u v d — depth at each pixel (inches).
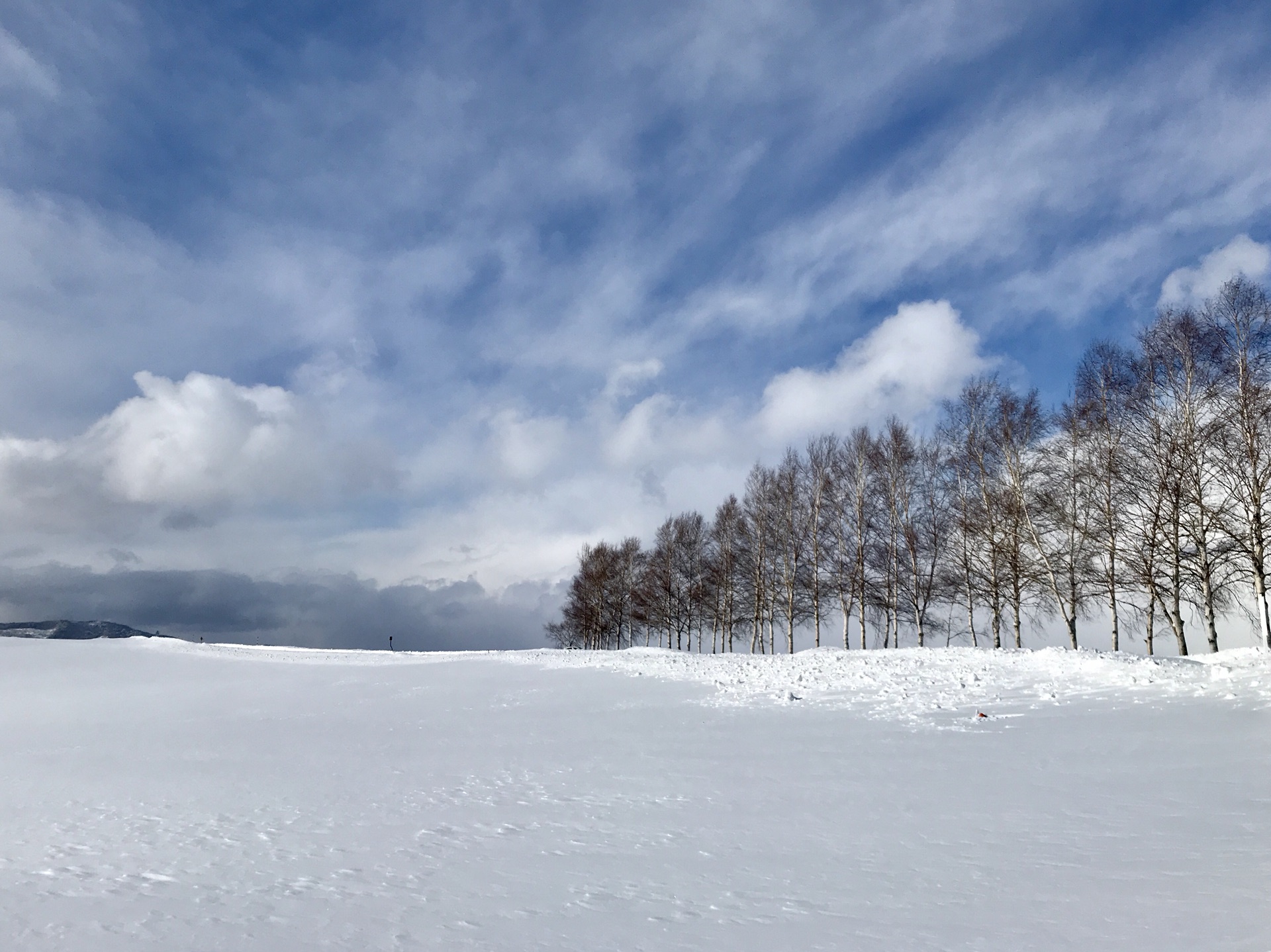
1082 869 206.5
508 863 239.8
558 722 574.6
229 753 488.4
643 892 207.9
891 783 327.0
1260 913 168.9
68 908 207.2
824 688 673.0
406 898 209.6
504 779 380.2
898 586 1290.6
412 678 981.2
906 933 169.9
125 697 869.8
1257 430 760.3
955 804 285.7
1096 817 256.4
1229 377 807.1
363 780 390.9
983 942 162.2
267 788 376.8
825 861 228.4
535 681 884.6
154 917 198.1
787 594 1483.8
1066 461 1011.9
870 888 202.5
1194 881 191.3
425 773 404.5
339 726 598.5
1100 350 967.6
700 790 336.8
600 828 280.5
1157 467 850.8
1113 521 916.0
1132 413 911.7
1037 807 274.1
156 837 286.2
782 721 522.6
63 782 403.9
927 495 1269.7
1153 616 906.7
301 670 1165.1
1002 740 404.8
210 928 189.2
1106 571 933.2
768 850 243.3
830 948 163.8
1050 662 675.4
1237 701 446.6
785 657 1028.5
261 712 711.7
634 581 2226.9
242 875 236.1
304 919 194.4
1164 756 340.2
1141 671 577.0
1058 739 393.7
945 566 1212.5
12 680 1087.0
